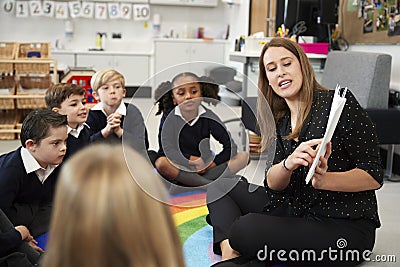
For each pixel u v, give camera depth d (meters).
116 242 0.45
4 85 4.38
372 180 1.69
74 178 0.46
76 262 0.45
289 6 4.35
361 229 1.73
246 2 6.68
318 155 1.49
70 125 2.33
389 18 3.65
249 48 4.13
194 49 7.53
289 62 1.73
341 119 1.71
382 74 3.30
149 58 7.51
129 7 7.50
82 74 4.36
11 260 1.60
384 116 3.17
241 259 1.71
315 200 1.75
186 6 7.80
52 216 0.47
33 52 4.45
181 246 0.51
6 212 1.87
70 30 7.44
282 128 1.85
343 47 4.36
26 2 7.31
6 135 4.34
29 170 1.91
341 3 4.43
